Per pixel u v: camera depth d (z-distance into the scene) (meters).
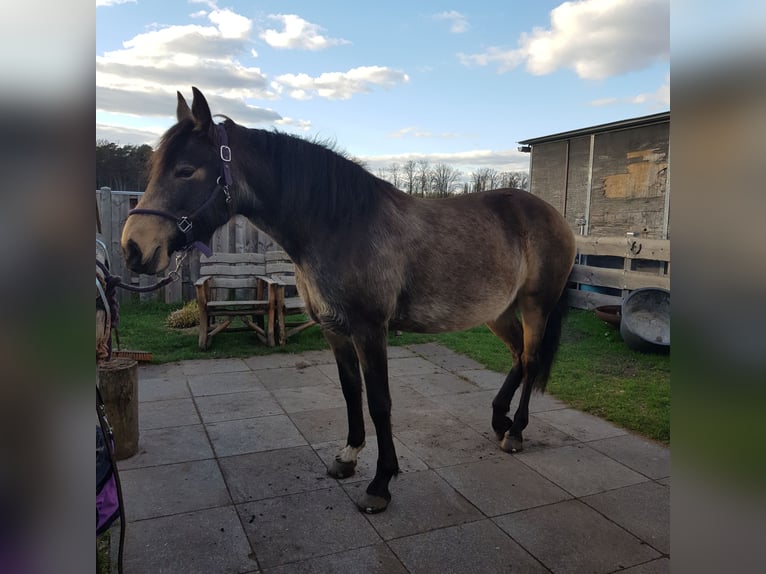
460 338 5.71
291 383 4.05
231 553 1.95
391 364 4.71
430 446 2.94
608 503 2.34
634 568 1.90
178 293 6.92
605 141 9.00
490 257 2.61
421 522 2.18
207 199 2.07
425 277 2.41
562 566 1.90
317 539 2.05
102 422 1.44
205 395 3.74
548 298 2.95
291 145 2.24
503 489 2.46
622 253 6.03
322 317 2.32
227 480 2.51
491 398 3.78
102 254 1.99
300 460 2.74
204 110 2.02
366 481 2.52
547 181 10.31
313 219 2.21
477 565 1.90
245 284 5.54
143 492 2.38
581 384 4.01
